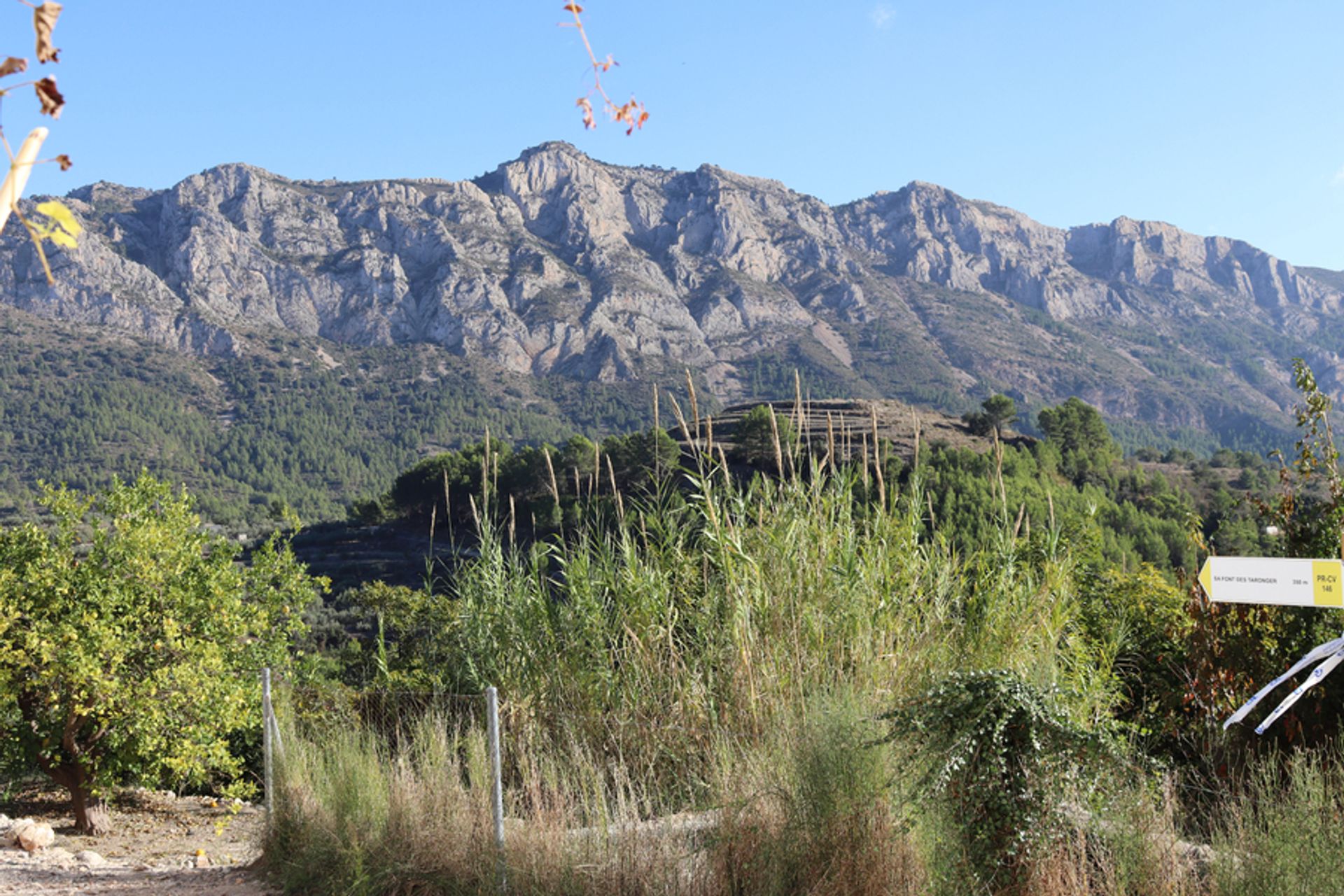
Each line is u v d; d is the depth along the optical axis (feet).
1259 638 19.83
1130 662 23.43
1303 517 21.27
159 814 39.32
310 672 41.32
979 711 13.07
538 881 16.16
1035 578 23.06
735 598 20.98
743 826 14.89
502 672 23.45
